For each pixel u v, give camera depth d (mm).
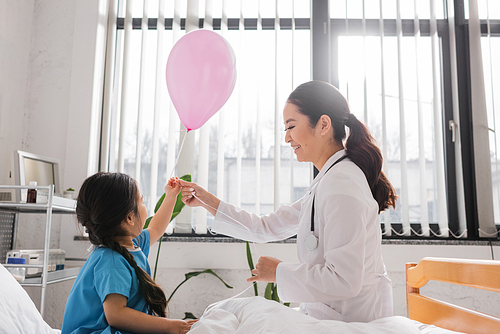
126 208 1062
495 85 2156
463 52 2244
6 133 2002
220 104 1368
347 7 2221
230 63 1337
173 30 2180
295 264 975
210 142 2145
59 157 2127
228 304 974
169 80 1355
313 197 1041
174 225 2070
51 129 2150
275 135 2113
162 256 2037
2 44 1969
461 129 2189
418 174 2141
